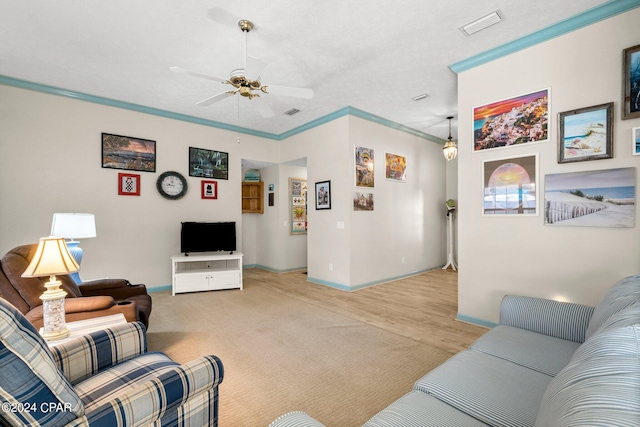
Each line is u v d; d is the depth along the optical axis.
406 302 3.96
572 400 0.62
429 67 3.30
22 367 0.83
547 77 2.63
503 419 1.07
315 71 3.39
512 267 2.84
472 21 2.53
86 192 4.01
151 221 4.53
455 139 6.27
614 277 2.31
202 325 3.14
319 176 5.08
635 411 0.52
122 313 2.27
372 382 2.06
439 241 6.41
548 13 2.42
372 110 4.65
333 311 3.60
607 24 2.34
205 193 5.07
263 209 6.64
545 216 2.63
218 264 5.27
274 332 2.94
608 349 0.75
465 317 3.19
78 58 3.09
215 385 1.25
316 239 5.15
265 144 5.88
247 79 2.58
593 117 2.39
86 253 4.02
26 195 3.62
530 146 2.72
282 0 2.27
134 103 4.30
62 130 3.85
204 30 2.63
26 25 2.55
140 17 2.46
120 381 1.28
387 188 5.19
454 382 1.30
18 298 2.13
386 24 2.57
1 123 3.49
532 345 1.64
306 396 1.90
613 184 2.31
